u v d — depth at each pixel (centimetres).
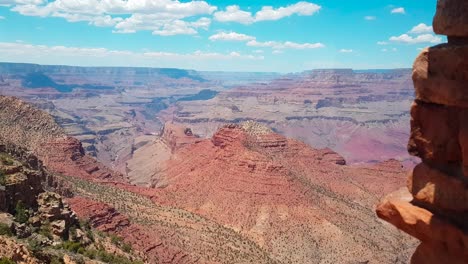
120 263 4491
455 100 818
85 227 5456
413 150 929
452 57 823
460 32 822
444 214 857
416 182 914
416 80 899
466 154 809
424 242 895
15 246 3103
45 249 3716
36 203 4653
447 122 859
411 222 895
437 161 883
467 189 818
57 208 4650
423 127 902
